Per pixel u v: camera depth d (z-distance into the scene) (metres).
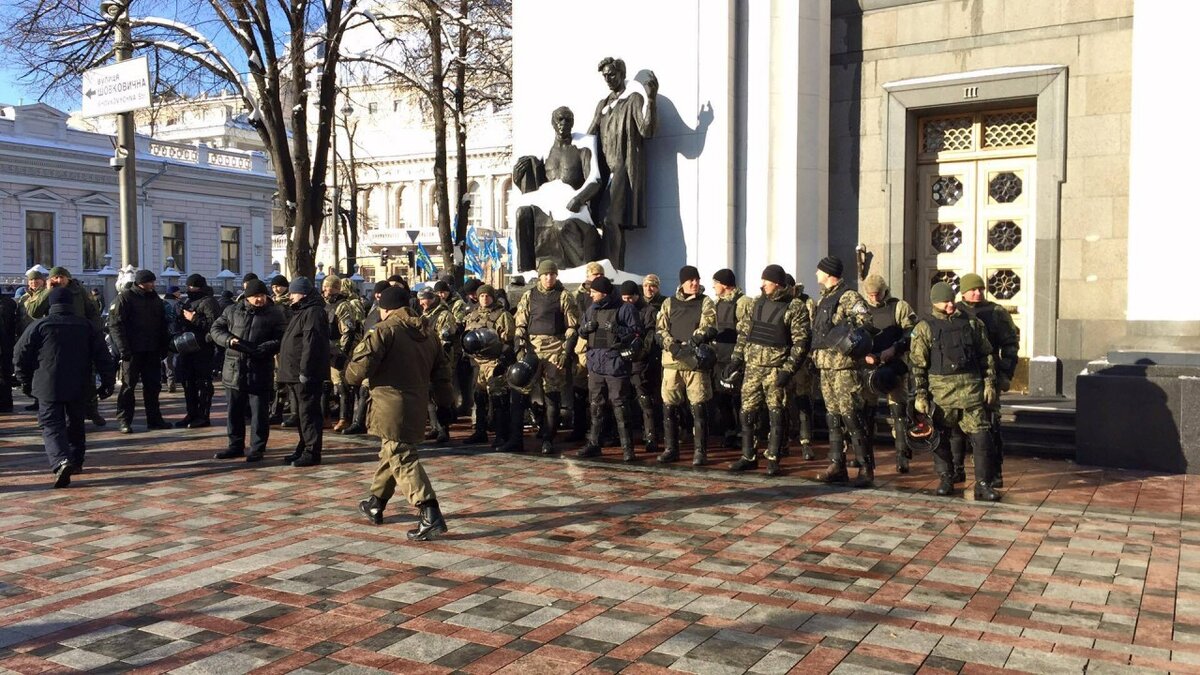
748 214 11.69
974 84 11.13
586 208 11.80
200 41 15.84
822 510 7.31
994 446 7.74
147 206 44.03
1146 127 9.20
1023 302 11.31
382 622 4.88
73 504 7.68
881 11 11.76
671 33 11.95
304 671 4.26
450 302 11.84
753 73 11.64
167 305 16.89
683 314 9.22
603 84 12.48
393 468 6.61
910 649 4.48
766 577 5.61
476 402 10.85
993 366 7.72
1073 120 10.66
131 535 6.67
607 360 9.42
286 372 9.56
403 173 73.56
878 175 11.80
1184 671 4.22
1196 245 8.88
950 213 11.76
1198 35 8.85
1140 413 8.80
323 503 7.68
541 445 10.42
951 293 7.69
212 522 7.04
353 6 16.73
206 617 4.97
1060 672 4.21
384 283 11.66
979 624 4.82
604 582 5.53
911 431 8.05
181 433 11.79
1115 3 10.41
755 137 11.62
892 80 11.70
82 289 11.61
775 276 8.68
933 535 6.56
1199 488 8.03
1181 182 8.95
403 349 6.66
